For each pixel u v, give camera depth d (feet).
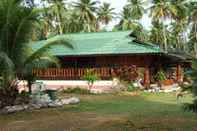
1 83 65.41
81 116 58.59
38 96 70.03
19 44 64.28
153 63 119.96
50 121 53.83
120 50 113.39
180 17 230.48
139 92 103.04
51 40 69.82
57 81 119.85
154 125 49.39
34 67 65.77
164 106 72.38
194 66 37.88
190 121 52.49
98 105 73.82
